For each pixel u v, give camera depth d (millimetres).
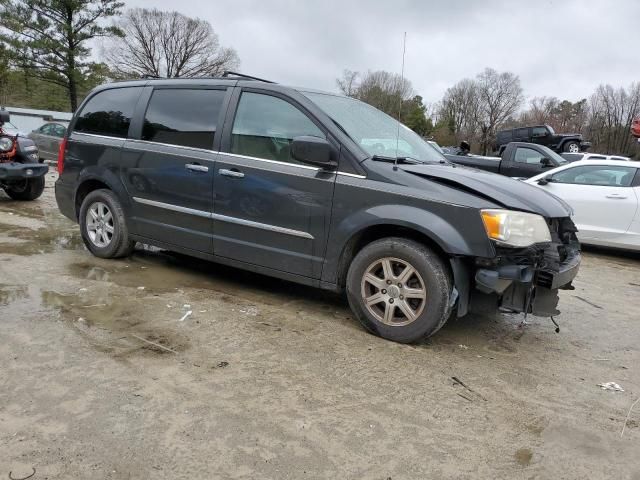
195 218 4785
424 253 3717
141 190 5160
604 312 5266
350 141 4043
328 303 4715
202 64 71375
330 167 4035
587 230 8383
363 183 3900
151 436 2578
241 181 4426
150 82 5328
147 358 3381
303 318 4297
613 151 70875
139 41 67312
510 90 70188
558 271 3723
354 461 2504
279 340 3816
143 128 5207
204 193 4668
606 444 2811
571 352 4090
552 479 2488
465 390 3285
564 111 75000
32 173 8820
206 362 3387
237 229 4527
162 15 67625
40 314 3973
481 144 68812
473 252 3564
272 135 4371
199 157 4703
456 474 2469
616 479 2520
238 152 4520
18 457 2363
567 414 3096
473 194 3670
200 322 4051
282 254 4305
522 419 3002
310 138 3904
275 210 4266
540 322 4746
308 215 4113
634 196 8023
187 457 2445
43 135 16812
